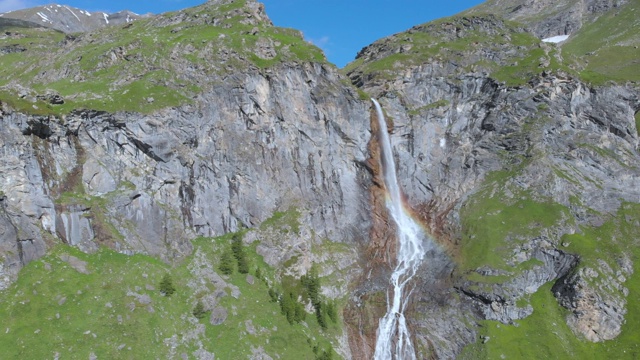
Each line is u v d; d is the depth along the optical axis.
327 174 111.50
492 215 112.12
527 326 93.50
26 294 70.81
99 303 73.62
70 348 67.19
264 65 110.31
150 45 109.00
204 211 95.94
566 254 102.19
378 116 120.94
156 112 94.00
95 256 79.56
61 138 84.31
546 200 112.50
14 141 78.12
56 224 79.00
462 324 93.75
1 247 72.38
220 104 103.12
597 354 90.31
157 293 79.56
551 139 122.12
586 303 94.81
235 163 101.62
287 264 96.12
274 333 83.31
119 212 85.25
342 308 96.25
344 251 105.38
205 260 89.94
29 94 83.56
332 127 114.06
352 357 88.75
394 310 97.56
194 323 79.00
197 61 106.62
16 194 76.50
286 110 109.75
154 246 86.31
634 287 99.25
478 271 99.69
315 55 117.38
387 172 119.62
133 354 70.25
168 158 93.62
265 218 101.56
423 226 116.00
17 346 65.19
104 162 87.88
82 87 97.00
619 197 117.00
